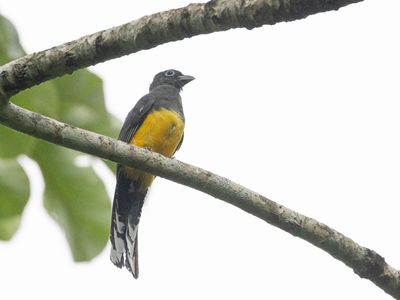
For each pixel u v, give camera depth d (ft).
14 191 24.00
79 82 24.97
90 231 25.00
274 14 21.16
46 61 23.13
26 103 24.63
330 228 24.45
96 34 23.27
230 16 21.72
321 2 20.52
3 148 24.30
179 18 22.36
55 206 24.95
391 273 24.89
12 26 24.08
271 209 24.09
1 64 24.17
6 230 23.93
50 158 24.71
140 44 22.94
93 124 25.11
